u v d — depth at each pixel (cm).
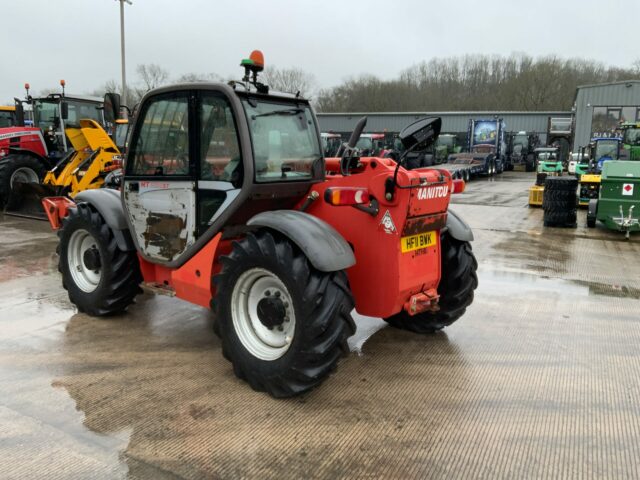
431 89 5694
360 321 436
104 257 404
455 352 375
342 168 347
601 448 261
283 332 307
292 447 257
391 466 243
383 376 335
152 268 396
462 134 3366
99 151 854
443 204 324
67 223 431
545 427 279
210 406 293
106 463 242
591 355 372
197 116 328
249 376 310
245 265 303
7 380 320
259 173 316
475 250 727
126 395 304
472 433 272
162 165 354
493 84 5688
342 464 244
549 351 379
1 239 735
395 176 292
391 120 3912
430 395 311
